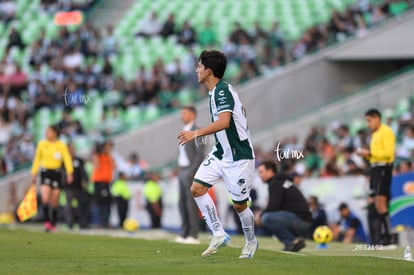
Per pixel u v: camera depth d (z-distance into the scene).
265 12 87.19
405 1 78.88
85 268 24.88
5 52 86.38
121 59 83.06
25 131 76.00
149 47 83.94
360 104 65.12
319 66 74.50
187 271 23.66
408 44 72.56
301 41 78.56
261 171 36.66
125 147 69.69
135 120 72.69
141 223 59.12
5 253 30.92
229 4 89.25
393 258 29.50
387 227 37.69
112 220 60.53
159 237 45.50
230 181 26.17
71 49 82.75
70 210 53.78
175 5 90.56
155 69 76.38
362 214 45.66
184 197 40.78
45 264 26.39
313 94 74.00
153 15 86.56
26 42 90.25
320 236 37.44
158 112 72.69
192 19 88.06
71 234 44.06
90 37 83.12
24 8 93.62
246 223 26.92
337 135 61.03
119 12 91.38
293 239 35.72
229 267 24.45
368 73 75.88
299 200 36.00
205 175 26.47
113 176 61.62
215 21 86.88
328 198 48.12
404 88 65.38
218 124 25.33
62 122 70.12
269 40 78.88
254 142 66.12
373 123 37.62
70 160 48.66
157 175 58.16
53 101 76.62
